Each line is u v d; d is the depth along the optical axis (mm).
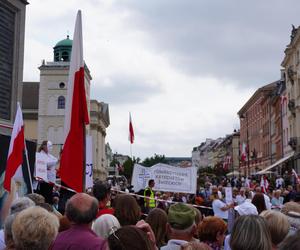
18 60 13914
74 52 8062
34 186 11000
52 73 82188
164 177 15586
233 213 13172
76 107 7855
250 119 98438
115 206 5555
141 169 16141
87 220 4547
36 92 88688
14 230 3654
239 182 36906
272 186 31047
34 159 9852
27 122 85875
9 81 13609
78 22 8141
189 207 4922
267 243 3523
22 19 14125
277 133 69750
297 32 50906
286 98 60156
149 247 3213
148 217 5711
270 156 76250
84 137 7816
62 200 11891
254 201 8977
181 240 4758
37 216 3686
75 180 7555
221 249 5891
